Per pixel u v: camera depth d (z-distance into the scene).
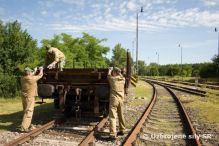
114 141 8.54
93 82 11.11
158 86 38.94
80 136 8.91
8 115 12.72
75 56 35.03
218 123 12.09
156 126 11.24
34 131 8.62
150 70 115.94
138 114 13.83
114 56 67.62
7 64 19.23
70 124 10.80
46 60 12.41
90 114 12.65
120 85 9.10
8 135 8.80
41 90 10.92
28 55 19.97
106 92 10.56
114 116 8.90
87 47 37.72
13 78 18.84
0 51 19.09
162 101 20.16
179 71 88.81
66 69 11.74
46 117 12.36
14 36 19.53
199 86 38.97
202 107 17.02
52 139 8.48
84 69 11.41
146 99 21.12
